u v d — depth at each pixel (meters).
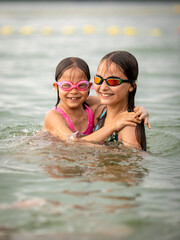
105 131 3.54
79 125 4.02
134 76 3.49
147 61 10.89
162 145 3.84
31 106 5.86
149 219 2.10
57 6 54.34
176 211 2.21
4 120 5.01
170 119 5.14
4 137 4.06
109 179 2.70
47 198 2.37
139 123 3.50
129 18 30.86
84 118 4.06
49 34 18.11
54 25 22.98
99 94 3.57
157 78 8.45
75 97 3.83
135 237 1.90
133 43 15.04
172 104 6.10
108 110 3.71
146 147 3.69
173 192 2.49
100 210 2.20
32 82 7.82
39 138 3.74
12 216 2.12
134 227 2.00
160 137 4.16
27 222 2.05
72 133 3.71
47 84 7.64
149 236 1.91
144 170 2.93
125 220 2.08
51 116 3.94
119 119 3.55
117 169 2.91
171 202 2.33
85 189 2.51
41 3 66.00
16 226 2.01
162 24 25.19
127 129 3.48
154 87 7.48
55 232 1.94
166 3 76.00
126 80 3.44
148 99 6.46
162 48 13.70
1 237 1.89
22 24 22.91
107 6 58.56
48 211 2.18
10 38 16.12
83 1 83.31
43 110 5.64
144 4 70.31
